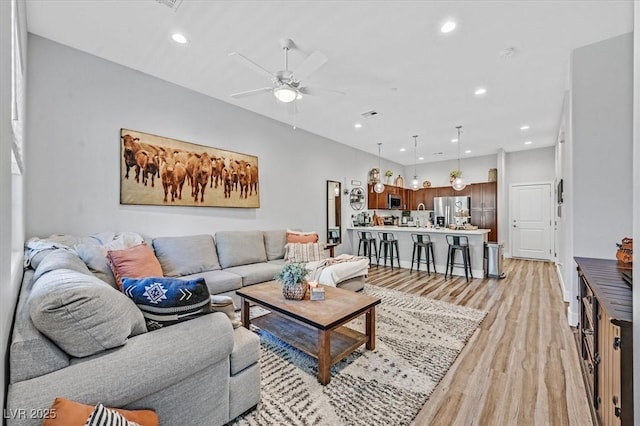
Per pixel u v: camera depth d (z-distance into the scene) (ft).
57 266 5.11
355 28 8.41
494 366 7.40
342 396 6.19
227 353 4.95
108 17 8.08
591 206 9.35
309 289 8.79
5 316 3.24
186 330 4.61
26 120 8.54
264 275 12.29
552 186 23.17
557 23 8.18
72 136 9.64
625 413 3.88
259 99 13.87
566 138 12.39
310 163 19.26
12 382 3.30
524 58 9.96
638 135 3.01
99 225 10.20
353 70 10.77
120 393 3.68
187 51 9.78
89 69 9.98
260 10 7.75
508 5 7.48
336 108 14.70
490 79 11.44
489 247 17.53
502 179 24.23
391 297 13.30
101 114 10.27
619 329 4.00
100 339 3.80
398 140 21.22
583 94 9.37
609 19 8.02
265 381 6.72
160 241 11.14
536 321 10.37
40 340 3.48
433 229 19.42
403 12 7.75
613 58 8.94
